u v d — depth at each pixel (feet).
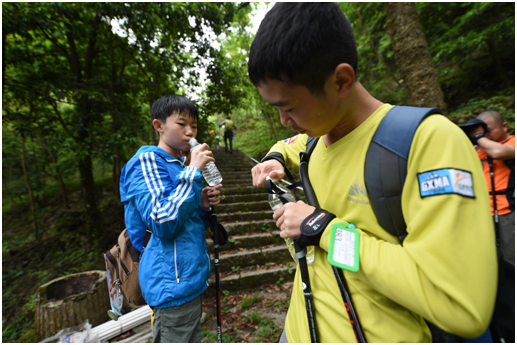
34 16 10.16
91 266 15.53
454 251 1.39
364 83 23.00
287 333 2.77
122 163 23.02
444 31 16.16
